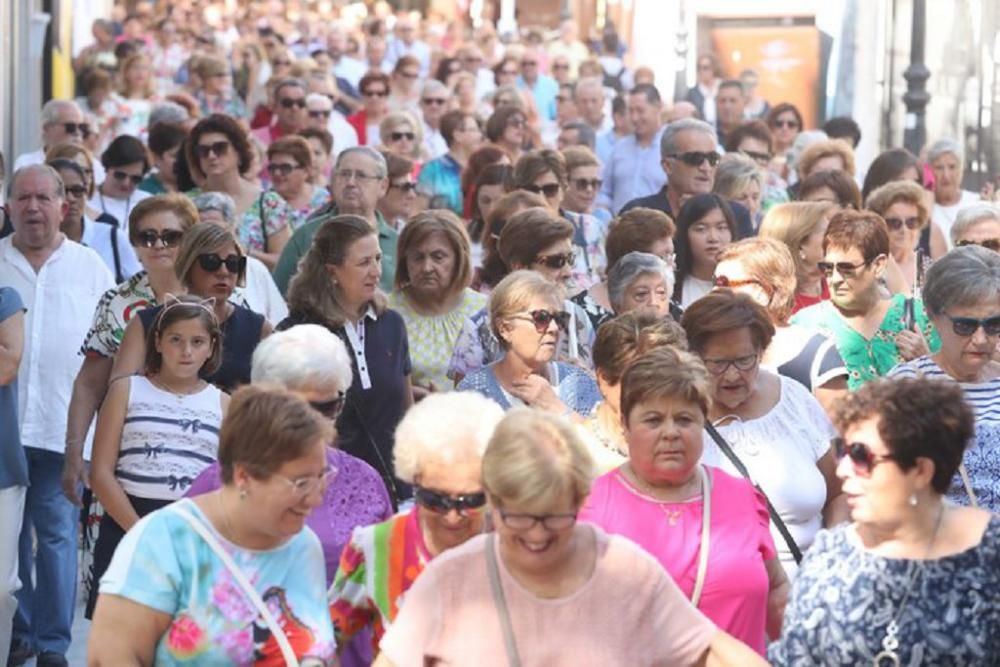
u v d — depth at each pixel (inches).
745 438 584.4
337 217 718.5
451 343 788.6
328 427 454.6
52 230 831.1
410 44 2716.5
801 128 1536.7
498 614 428.8
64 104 1267.2
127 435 638.5
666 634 434.0
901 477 437.7
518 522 416.5
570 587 430.9
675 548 504.7
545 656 427.5
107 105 1665.8
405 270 791.1
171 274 750.5
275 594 459.2
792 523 581.0
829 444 596.1
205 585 455.5
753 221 1047.6
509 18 3550.7
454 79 1879.9
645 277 728.3
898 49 1631.4
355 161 971.9
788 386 599.5
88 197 1037.8
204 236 701.3
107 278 845.8
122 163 1093.8
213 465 538.0
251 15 3004.4
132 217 754.2
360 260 707.4
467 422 465.4
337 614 491.8
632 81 2310.5
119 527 642.8
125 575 454.0
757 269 678.5
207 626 454.0
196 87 1888.5
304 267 714.2
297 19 3051.2
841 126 1465.3
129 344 660.7
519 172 994.1
